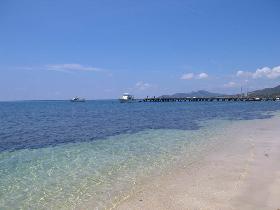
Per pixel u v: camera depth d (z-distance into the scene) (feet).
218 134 101.14
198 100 627.46
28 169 55.31
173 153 68.39
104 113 246.06
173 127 127.54
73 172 52.54
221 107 349.82
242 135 96.37
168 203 36.45
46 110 331.57
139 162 59.57
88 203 37.40
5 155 69.62
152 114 223.30
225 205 35.17
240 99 621.72
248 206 34.68
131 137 97.86
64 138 97.81
